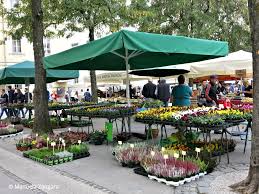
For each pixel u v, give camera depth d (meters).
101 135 9.48
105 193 5.29
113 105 11.09
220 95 14.11
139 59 10.13
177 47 7.01
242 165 6.61
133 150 7.05
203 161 6.11
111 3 16.12
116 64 11.32
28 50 33.38
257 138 4.91
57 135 9.66
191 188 5.32
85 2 15.68
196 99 15.05
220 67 10.43
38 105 10.88
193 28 22.97
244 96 14.02
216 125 6.38
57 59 8.37
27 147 9.09
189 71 11.59
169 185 5.51
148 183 5.67
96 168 6.84
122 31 6.32
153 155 6.38
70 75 14.26
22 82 19.05
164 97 13.95
